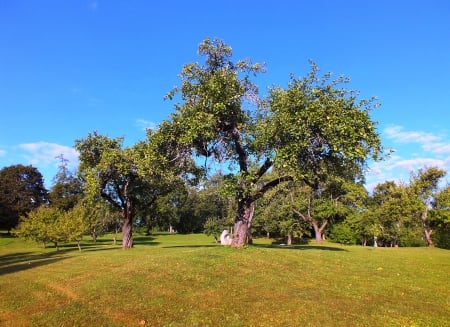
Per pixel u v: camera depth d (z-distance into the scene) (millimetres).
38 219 44781
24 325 9758
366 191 58031
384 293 12531
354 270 15828
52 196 71250
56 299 11969
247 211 19422
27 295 12789
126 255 21578
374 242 53969
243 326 9492
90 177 28125
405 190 48375
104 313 10406
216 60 20016
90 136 30797
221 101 18203
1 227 75500
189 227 96438
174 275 13539
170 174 24062
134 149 27844
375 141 17531
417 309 10945
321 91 18031
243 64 20031
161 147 21062
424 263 20125
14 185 74188
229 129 19594
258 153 18719
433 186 45781
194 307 10703
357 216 54031
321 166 18828
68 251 35156
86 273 15680
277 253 17734
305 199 53875
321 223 58375
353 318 10000
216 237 59281
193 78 19781
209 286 12500
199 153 20812
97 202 33344
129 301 11227
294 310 10484
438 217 43344
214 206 91188
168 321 9812
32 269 18859
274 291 12117
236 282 12938
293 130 16578
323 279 13867
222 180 19609
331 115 16641
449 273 17000
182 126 18969
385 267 17281
